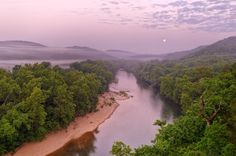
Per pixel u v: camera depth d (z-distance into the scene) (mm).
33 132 66625
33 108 64938
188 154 32344
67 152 64875
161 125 47719
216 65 153000
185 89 93938
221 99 43562
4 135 57938
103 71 150000
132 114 98875
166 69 178000
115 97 129250
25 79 80000
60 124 75625
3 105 65500
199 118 43250
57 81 80938
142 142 70000
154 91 153875
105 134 76562
